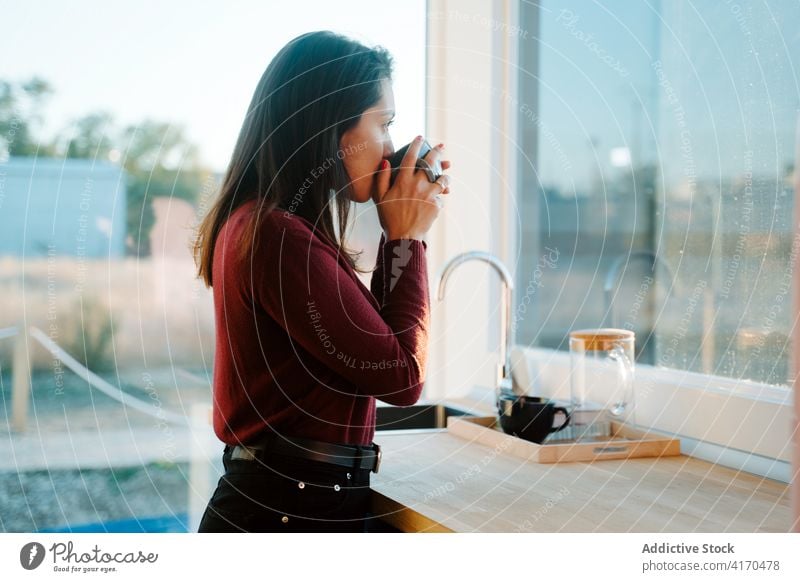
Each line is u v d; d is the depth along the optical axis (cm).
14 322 309
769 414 139
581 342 165
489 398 212
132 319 318
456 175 231
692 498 126
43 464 292
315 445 118
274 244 114
